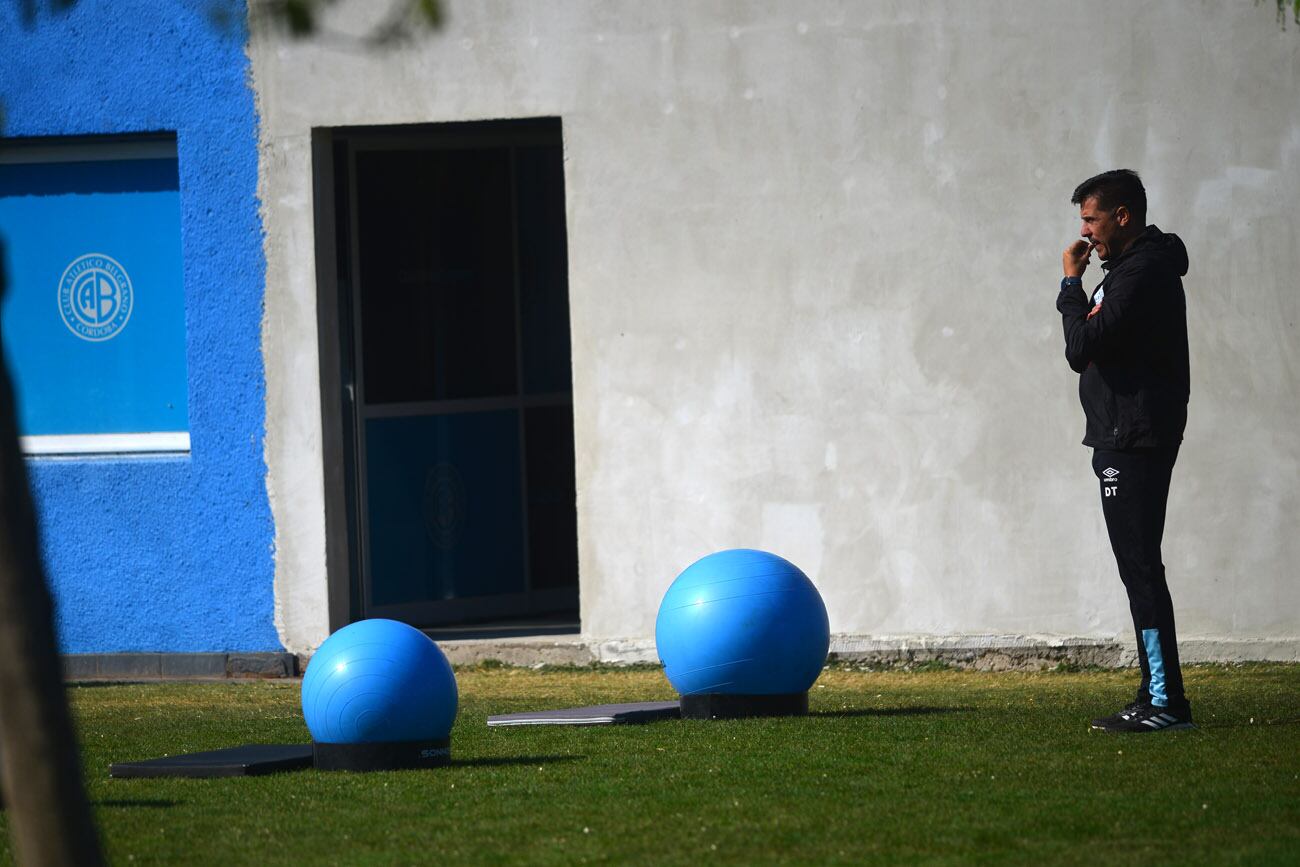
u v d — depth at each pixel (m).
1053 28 36.81
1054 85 36.84
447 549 44.59
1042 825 18.16
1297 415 36.31
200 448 39.31
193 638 39.44
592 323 38.16
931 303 37.22
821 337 37.50
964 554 37.19
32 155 40.47
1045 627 36.97
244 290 39.06
